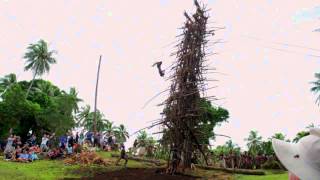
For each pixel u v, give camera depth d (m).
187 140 16.53
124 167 18.75
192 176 15.71
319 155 2.41
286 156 2.56
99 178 14.95
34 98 55.78
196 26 17.05
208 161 19.30
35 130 46.00
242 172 17.12
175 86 16.61
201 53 16.97
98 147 30.55
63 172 17.02
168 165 16.47
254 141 63.31
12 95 44.03
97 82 47.22
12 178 14.80
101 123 69.31
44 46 62.59
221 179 15.27
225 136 17.02
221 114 42.62
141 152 24.45
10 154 22.47
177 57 16.97
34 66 62.50
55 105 41.09
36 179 14.85
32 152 22.28
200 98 16.77
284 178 14.71
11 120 42.88
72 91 62.06
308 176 2.42
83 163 20.19
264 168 23.17
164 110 16.61
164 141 16.64
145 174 15.88
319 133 2.46
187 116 16.22
